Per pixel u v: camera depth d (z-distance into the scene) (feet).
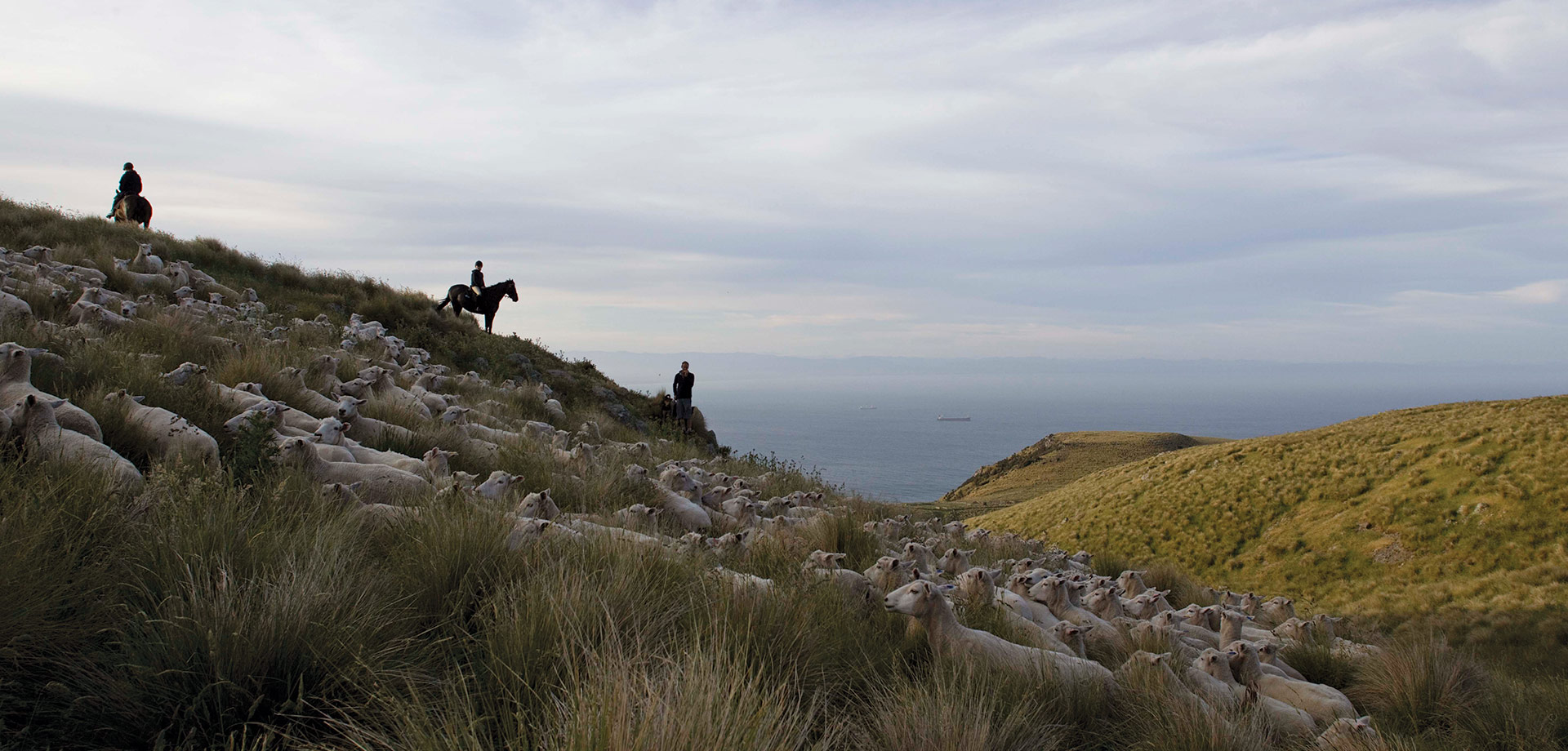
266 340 42.78
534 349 90.27
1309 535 127.95
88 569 12.44
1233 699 19.93
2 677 10.18
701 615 15.39
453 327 86.99
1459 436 140.46
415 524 18.07
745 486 46.42
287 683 11.00
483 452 33.76
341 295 80.84
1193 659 23.63
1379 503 126.72
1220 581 125.70
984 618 21.48
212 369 34.35
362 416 34.42
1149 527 152.25
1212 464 171.94
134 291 54.03
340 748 10.08
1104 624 25.68
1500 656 72.33
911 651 18.31
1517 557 102.01
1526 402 158.10
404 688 11.48
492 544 16.71
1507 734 21.39
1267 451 167.43
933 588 18.44
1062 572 36.22
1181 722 15.76
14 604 10.53
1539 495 111.24
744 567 22.54
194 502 15.26
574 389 80.43
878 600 20.62
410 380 49.24
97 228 71.00
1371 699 24.73
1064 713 16.38
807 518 34.35
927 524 49.14
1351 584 110.83
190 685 10.68
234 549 13.92
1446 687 24.00
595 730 9.61
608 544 17.89
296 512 17.35
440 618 14.34
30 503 13.41
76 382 25.23
